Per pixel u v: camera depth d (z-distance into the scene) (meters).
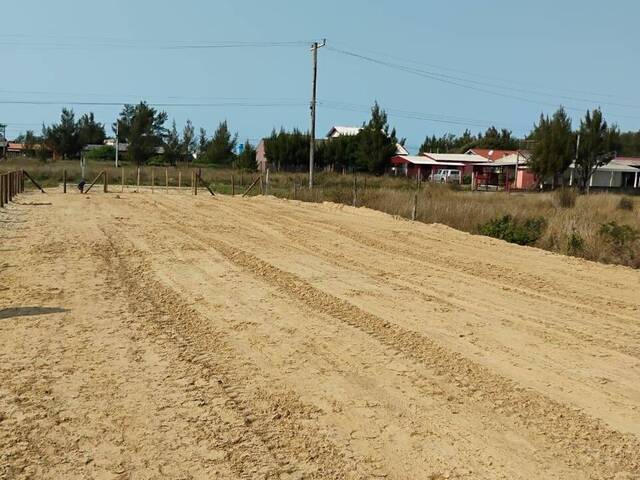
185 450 4.45
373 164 65.75
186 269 11.32
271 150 73.69
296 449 4.49
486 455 4.46
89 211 22.56
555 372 6.26
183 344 6.89
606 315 8.79
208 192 39.09
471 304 9.19
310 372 6.09
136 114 78.69
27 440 4.56
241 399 5.39
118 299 8.90
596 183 63.06
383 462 4.33
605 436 4.82
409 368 6.25
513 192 46.78
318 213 23.94
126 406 5.19
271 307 8.63
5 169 49.28
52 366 6.09
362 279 10.84
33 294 9.05
